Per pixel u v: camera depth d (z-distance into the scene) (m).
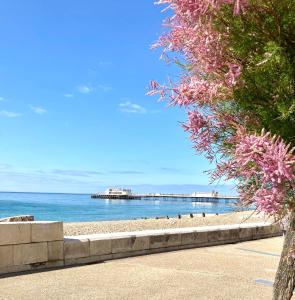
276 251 13.15
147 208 113.38
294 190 3.03
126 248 11.40
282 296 4.20
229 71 3.12
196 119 3.48
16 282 8.33
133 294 7.71
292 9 3.07
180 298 7.55
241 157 2.94
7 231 9.01
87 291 7.82
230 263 10.91
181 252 12.45
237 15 3.07
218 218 34.94
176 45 3.40
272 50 3.03
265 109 3.30
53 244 9.80
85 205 129.25
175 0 3.08
